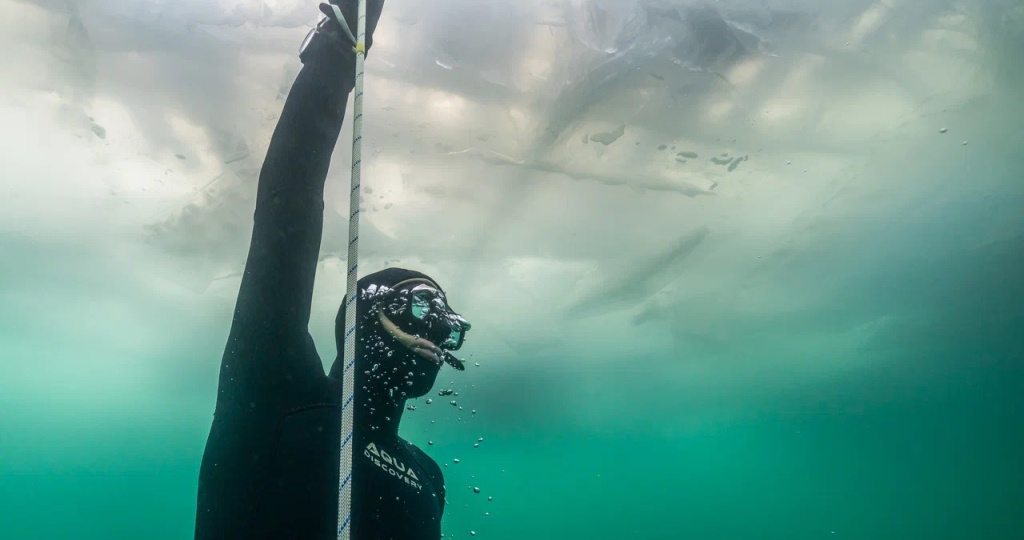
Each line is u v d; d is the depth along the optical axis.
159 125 8.12
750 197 10.61
